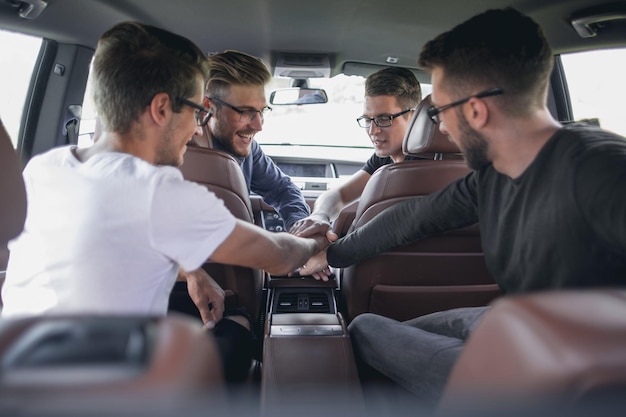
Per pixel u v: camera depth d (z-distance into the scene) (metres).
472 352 0.58
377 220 1.82
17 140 3.04
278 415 0.47
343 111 4.38
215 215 1.19
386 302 2.04
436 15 2.49
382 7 2.44
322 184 4.09
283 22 2.67
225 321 1.84
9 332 0.53
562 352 0.48
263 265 1.41
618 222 0.99
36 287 1.10
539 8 2.29
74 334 0.53
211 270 1.94
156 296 1.14
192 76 1.27
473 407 0.46
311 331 1.77
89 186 1.09
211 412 0.44
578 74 2.89
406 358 1.46
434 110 1.43
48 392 0.44
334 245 1.94
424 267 1.96
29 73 2.97
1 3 2.34
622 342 0.48
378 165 2.88
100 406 0.44
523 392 0.48
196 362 0.52
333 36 2.85
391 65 3.29
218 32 2.83
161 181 1.10
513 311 0.54
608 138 1.14
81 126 3.34
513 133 1.27
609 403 0.46
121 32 1.22
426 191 1.81
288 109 4.36
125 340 0.52
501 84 1.24
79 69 3.12
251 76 2.19
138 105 1.20
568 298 0.55
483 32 1.25
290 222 2.58
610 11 2.15
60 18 2.61
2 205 1.17
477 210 1.62
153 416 0.43
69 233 1.08
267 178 2.71
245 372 1.80
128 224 1.08
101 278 1.06
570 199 1.11
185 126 1.31
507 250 1.37
